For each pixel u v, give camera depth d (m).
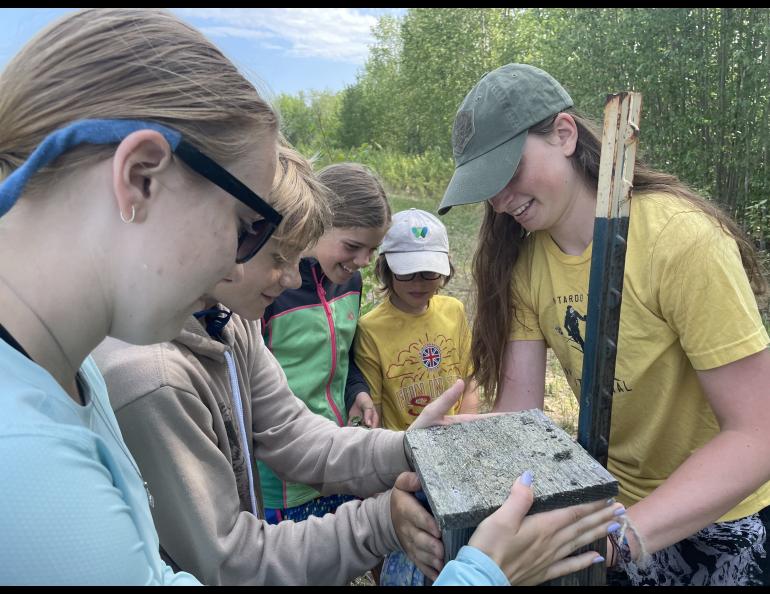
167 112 0.73
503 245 1.86
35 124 0.72
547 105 1.52
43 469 0.64
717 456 1.34
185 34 0.78
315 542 1.41
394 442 1.57
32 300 0.72
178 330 0.85
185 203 0.76
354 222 2.23
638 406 1.60
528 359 1.92
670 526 1.28
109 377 1.18
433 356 2.65
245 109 0.80
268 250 1.41
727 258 1.37
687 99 7.37
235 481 1.41
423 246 2.52
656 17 7.21
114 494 0.72
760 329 1.36
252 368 1.73
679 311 1.42
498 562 0.93
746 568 1.56
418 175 16.38
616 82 7.96
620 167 1.10
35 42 0.74
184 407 1.23
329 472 1.64
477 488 1.05
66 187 0.71
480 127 1.56
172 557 1.29
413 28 15.88
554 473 1.09
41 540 0.62
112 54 0.73
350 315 2.52
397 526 1.33
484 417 1.48
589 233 1.63
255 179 0.84
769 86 6.71
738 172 7.13
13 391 0.68
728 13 6.80
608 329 1.18
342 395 2.50
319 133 10.08
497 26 14.34
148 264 0.75
